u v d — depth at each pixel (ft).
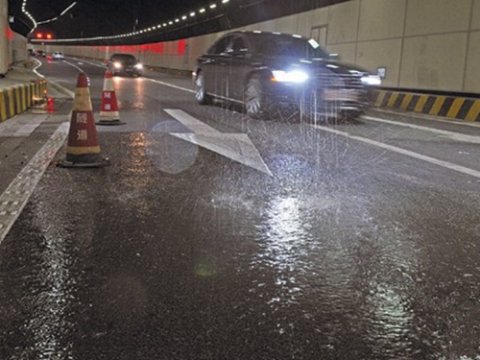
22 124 30.19
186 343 7.86
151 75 123.13
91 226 12.84
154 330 8.19
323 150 23.94
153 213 14.01
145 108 40.63
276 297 9.44
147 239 12.10
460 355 7.75
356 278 10.37
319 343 7.97
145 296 9.32
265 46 37.70
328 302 9.32
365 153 23.54
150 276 10.16
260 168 19.77
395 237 12.76
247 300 9.29
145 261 10.86
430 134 30.37
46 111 37.58
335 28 67.15
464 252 11.90
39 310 8.71
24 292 9.34
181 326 8.34
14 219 13.16
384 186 17.69
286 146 24.66
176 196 15.70
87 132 19.20
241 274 10.37
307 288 9.85
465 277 10.56
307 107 33.47
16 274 10.05
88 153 19.20
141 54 226.38
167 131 28.43
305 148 24.29
